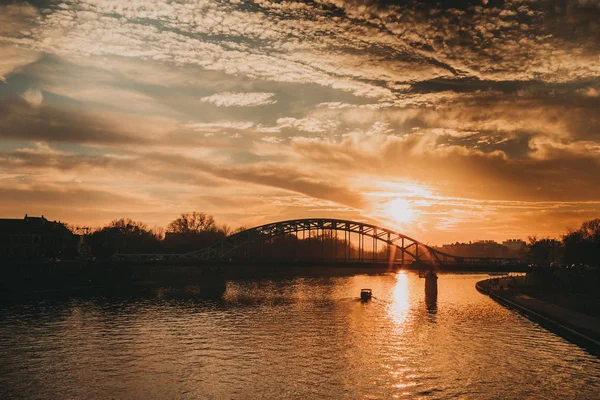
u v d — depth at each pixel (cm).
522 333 8975
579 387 6028
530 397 5706
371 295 14300
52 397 5628
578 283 15012
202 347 7744
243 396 5684
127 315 10425
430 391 5866
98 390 5838
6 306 11275
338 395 5728
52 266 14650
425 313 11244
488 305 12775
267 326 9419
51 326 9106
